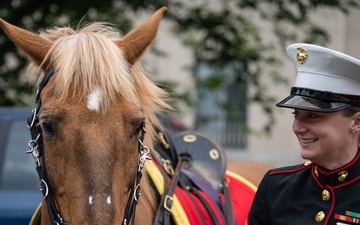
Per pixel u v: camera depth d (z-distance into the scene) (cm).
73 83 401
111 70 404
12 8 1134
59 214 399
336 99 393
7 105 1158
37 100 425
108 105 396
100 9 1075
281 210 412
